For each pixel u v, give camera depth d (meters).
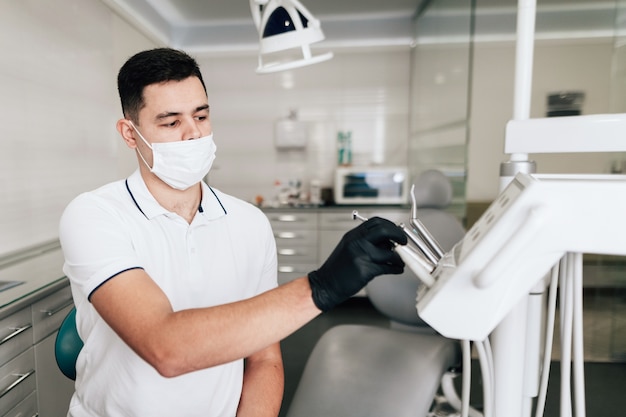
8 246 2.19
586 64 4.15
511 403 0.77
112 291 0.71
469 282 0.52
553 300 0.74
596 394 2.38
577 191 0.48
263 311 0.61
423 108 3.82
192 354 0.60
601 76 4.14
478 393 2.15
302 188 4.55
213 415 0.98
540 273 0.51
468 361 0.78
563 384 0.66
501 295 0.52
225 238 1.03
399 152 4.46
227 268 1.01
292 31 1.48
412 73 4.32
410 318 1.70
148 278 0.74
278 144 4.34
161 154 0.90
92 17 3.01
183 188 0.96
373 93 4.41
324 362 1.28
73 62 2.77
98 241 0.78
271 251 1.14
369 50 4.34
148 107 0.87
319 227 4.04
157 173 0.92
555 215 0.49
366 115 4.44
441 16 3.20
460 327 0.54
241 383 1.05
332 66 4.40
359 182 4.16
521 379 0.76
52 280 1.81
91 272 0.75
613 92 2.62
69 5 2.72
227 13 4.18
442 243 1.87
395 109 4.41
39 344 1.82
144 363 0.90
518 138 0.76
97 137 3.09
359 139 4.47
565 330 0.65
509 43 4.20
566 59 4.17
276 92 4.46
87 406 0.97
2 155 2.13
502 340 0.75
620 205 0.47
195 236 0.99
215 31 4.50
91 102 3.01
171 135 0.89
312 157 4.52
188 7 4.01
